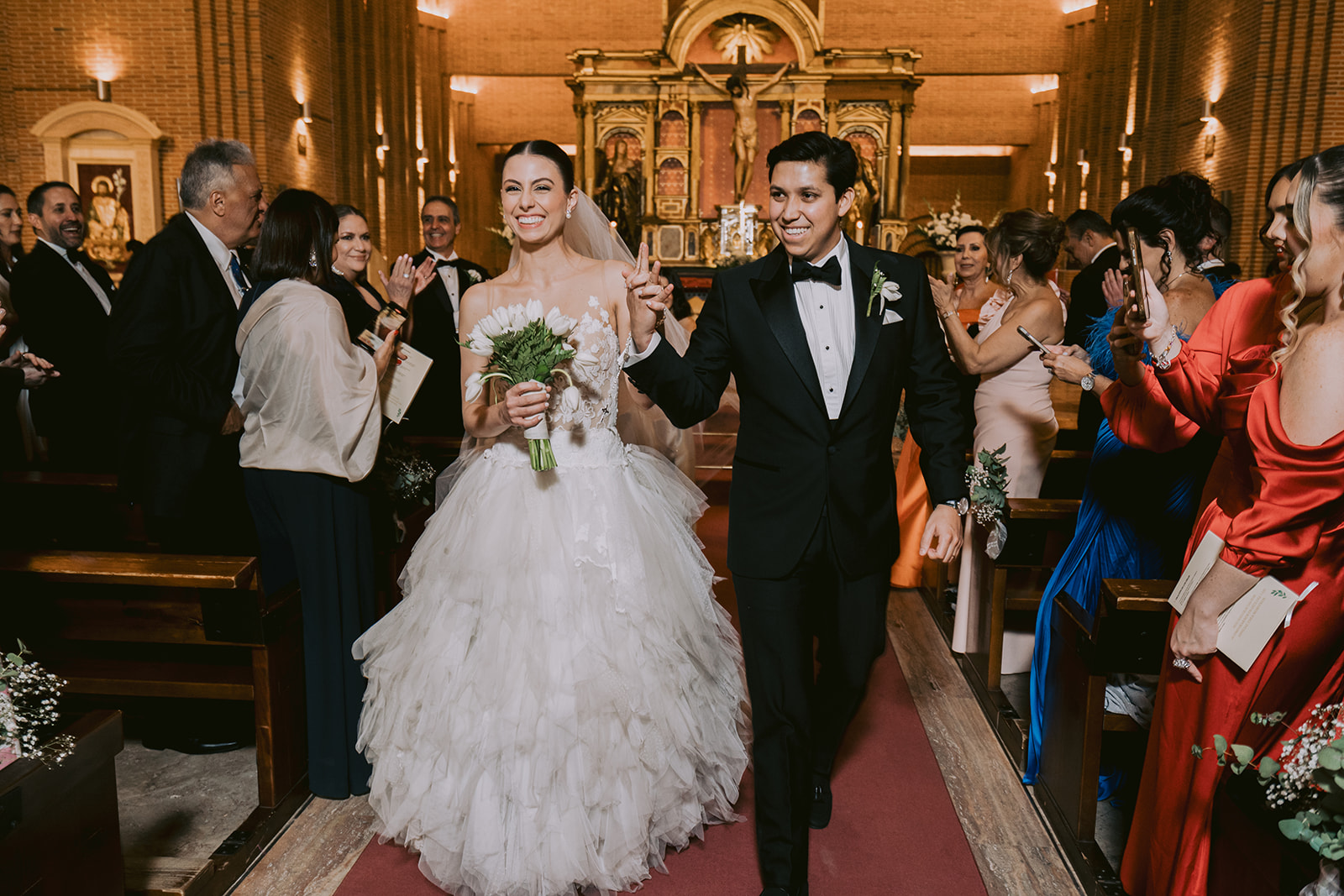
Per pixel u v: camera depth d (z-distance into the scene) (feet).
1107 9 59.77
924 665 13.15
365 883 8.01
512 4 69.05
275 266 9.26
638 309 7.23
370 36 54.39
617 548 7.88
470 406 7.92
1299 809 5.22
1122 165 56.03
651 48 68.64
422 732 7.67
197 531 9.88
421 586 8.16
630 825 7.54
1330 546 5.83
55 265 14.43
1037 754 9.70
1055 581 9.84
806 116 57.11
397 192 59.36
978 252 16.19
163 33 37.19
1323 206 5.40
